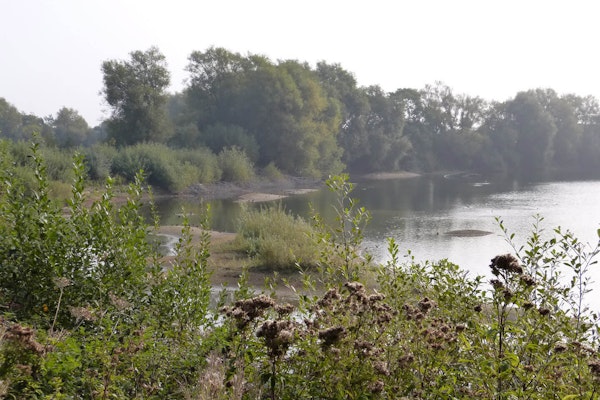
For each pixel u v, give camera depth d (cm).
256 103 6200
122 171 4656
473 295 548
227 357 437
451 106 10069
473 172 9262
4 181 675
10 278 600
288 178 6222
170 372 456
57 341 428
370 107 8225
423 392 400
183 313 598
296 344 405
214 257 1855
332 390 378
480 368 380
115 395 390
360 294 424
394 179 7706
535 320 435
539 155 9694
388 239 604
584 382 370
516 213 3531
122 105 5512
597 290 1243
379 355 415
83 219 646
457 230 2750
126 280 614
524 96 9750
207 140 6053
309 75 7300
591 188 5725
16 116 10762
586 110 11100
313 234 602
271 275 1603
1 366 367
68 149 4597
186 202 4338
